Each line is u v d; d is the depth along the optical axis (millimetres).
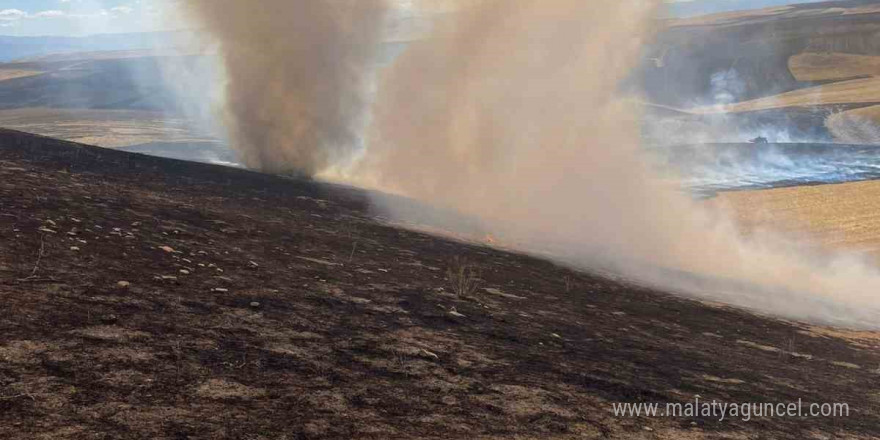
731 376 8172
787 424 6613
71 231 8789
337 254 11547
